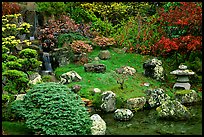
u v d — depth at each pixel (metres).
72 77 11.70
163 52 13.69
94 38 15.06
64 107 7.68
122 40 15.08
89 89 11.08
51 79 11.99
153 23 14.98
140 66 13.34
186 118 9.26
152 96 10.72
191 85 11.90
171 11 13.56
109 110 10.16
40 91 7.91
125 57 13.99
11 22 13.57
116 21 16.97
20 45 12.80
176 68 13.15
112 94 10.42
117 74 12.43
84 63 13.24
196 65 12.79
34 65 9.51
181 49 12.92
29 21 14.92
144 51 14.22
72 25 14.88
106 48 14.63
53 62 13.39
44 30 14.27
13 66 8.59
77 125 7.60
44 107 7.66
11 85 9.20
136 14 16.73
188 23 12.50
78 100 8.16
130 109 10.29
